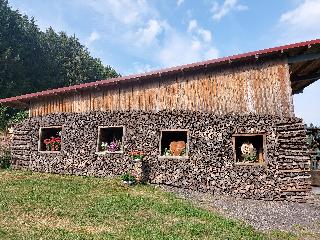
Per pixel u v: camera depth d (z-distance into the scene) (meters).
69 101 19.19
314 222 11.37
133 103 17.62
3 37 51.38
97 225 9.88
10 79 48.66
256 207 13.23
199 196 14.59
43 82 57.06
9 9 56.09
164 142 18.34
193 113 16.41
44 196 12.79
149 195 13.88
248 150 15.66
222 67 16.25
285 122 14.98
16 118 32.91
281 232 10.23
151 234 9.27
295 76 18.23
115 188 14.77
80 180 16.31
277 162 14.80
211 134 15.92
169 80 17.12
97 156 17.88
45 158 19.19
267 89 15.41
